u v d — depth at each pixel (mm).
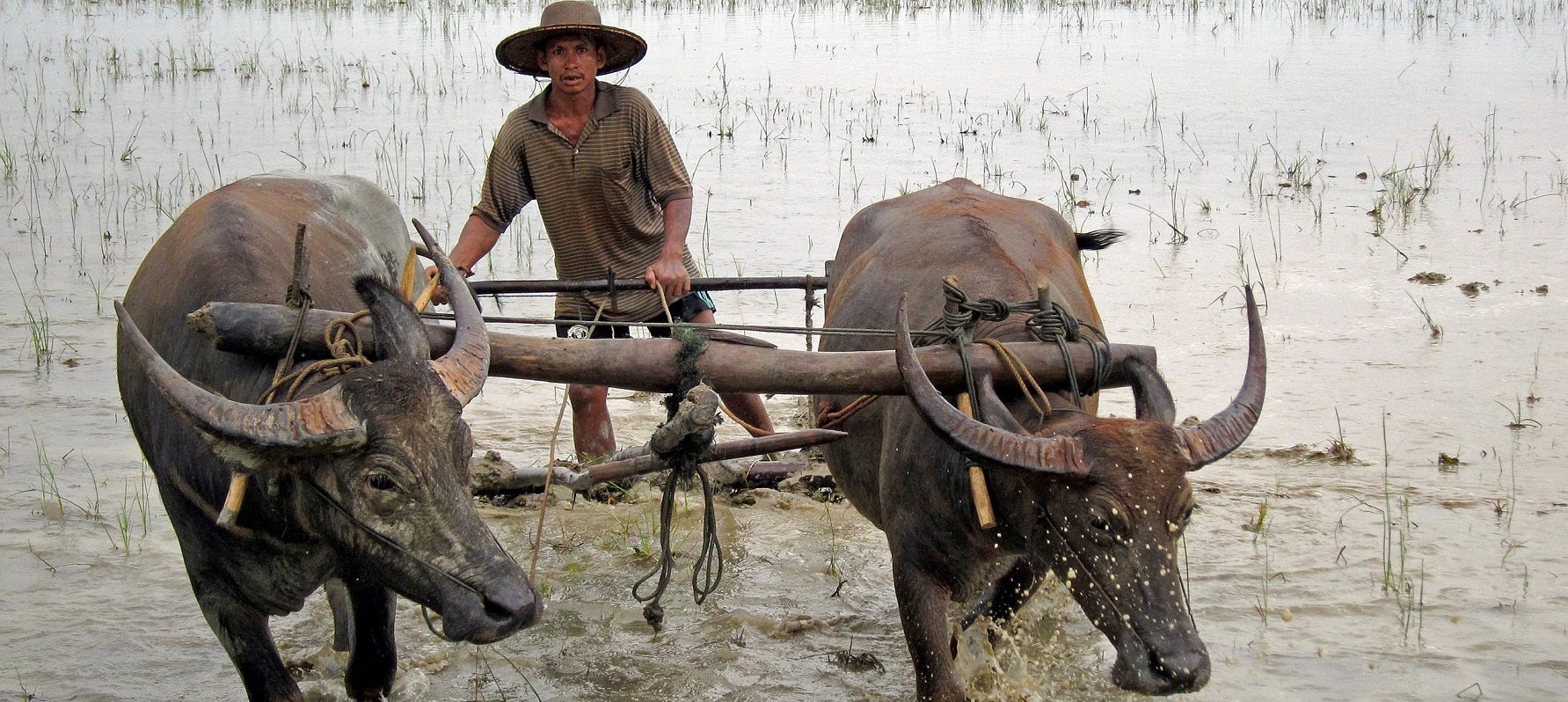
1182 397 7508
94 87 16031
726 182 12227
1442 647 5133
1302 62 18344
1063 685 5078
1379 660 5066
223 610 4410
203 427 3637
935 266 5211
